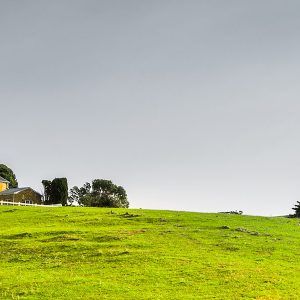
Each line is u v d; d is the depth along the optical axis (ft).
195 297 109.91
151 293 112.88
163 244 167.84
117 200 482.69
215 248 162.09
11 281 126.11
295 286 119.24
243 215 264.72
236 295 111.34
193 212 268.62
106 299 108.68
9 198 467.52
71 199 600.39
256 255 153.38
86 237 182.60
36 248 166.50
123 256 150.00
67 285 120.16
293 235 194.80
